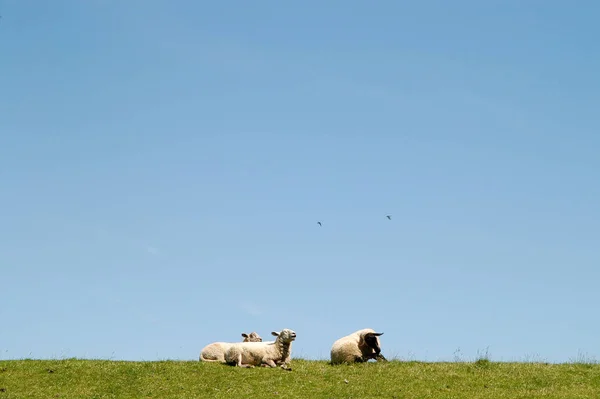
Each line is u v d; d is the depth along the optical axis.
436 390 31.84
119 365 36.72
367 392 31.70
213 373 35.28
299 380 34.00
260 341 42.41
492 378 33.97
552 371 35.34
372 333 39.28
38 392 32.47
